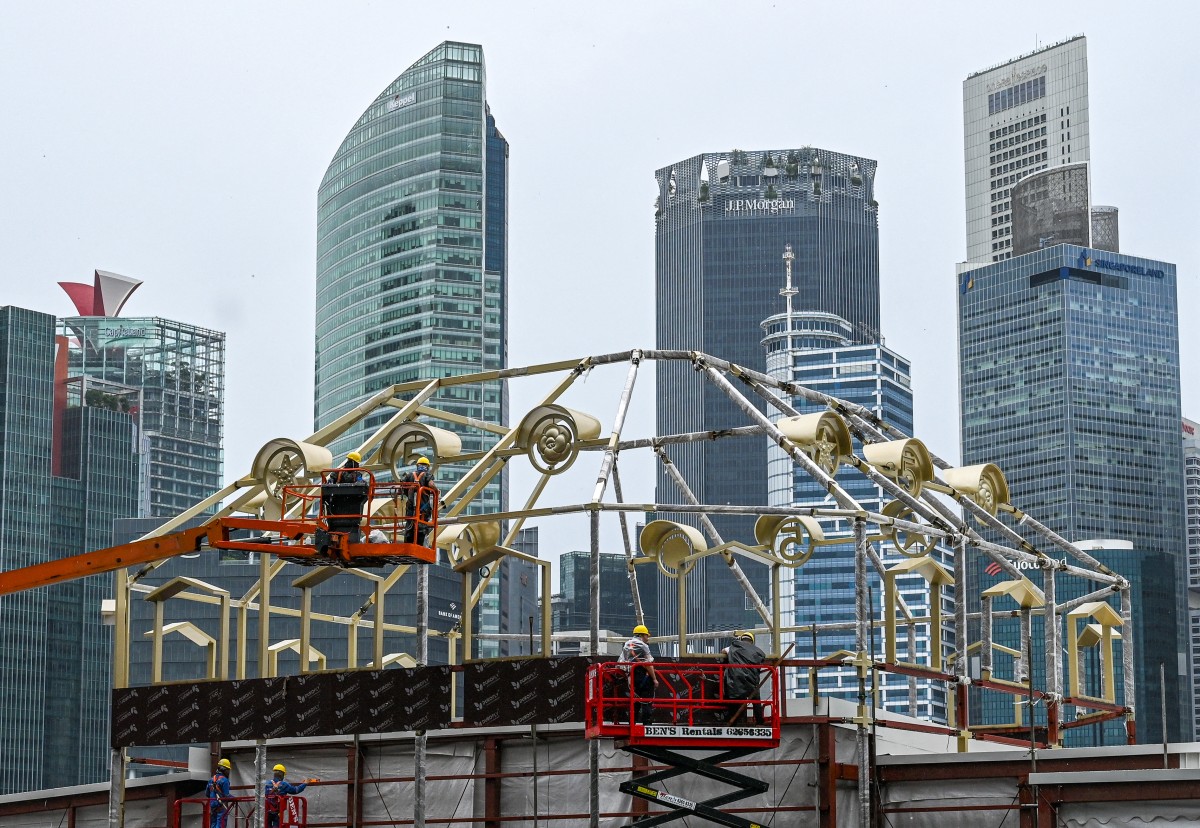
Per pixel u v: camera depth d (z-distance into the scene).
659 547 57.09
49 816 59.72
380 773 54.28
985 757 49.00
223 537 44.84
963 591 56.12
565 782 51.91
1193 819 43.22
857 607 50.72
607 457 54.06
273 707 52.41
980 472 61.56
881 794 50.12
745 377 60.44
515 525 60.09
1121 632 68.81
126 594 55.44
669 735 42.28
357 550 43.75
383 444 58.91
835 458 56.97
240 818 55.75
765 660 44.09
